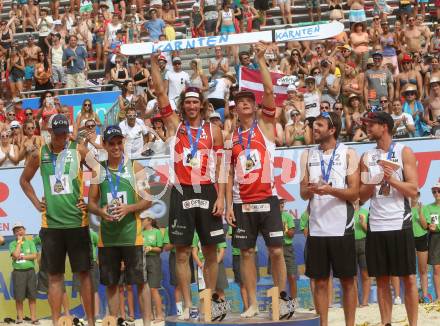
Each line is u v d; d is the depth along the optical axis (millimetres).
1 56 29484
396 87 24172
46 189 12617
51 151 12656
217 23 27375
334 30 12195
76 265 12594
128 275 12516
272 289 11531
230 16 27484
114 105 23844
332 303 17984
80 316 18094
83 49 27922
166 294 18297
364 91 23391
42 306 18344
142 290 12594
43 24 29766
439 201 17781
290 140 20453
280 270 11828
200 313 11742
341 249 12055
